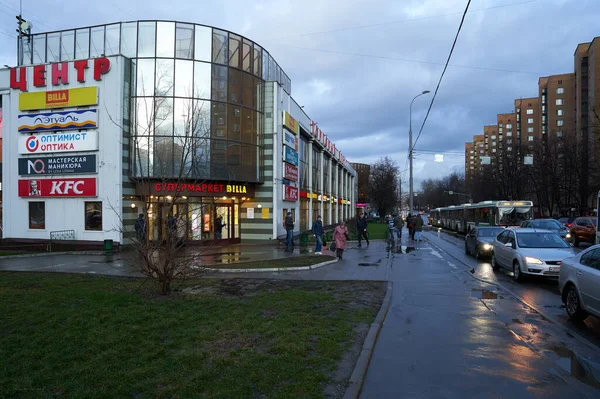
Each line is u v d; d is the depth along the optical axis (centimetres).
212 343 547
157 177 2028
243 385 414
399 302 870
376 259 1681
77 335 572
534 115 10338
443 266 1466
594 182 4097
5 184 2209
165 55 2128
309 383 423
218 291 930
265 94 2444
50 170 2108
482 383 450
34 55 2305
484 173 6456
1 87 2220
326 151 4062
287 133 2552
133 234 2086
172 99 2100
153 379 427
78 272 1253
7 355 497
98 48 2191
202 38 2180
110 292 882
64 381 420
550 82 8269
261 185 2388
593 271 671
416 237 2627
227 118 2220
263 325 629
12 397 383
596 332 653
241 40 2314
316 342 562
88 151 2062
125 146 2064
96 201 2047
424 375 472
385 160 7588
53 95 2112
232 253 1856
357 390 413
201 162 2102
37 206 2167
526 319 732
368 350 536
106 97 2052
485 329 665
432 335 630
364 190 9456
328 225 4338
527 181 5419
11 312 705
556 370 489
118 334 577
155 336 569
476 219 3291
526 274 1109
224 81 2222
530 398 415
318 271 1327
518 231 1257
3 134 2217
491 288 1039
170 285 969
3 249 2091
